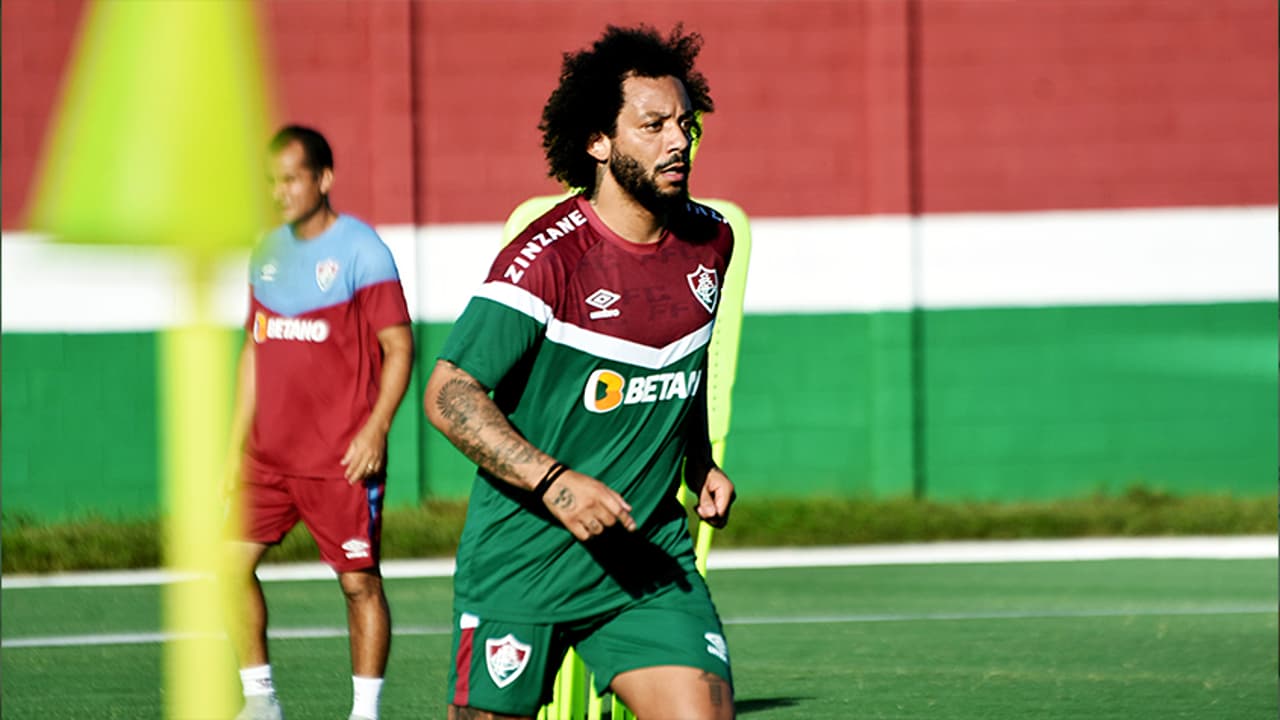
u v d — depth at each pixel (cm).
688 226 1384
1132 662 2788
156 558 3975
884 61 4662
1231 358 4788
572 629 1372
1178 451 4794
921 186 4734
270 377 2084
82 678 2705
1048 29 4731
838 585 3594
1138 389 4788
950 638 3009
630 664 1329
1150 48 4747
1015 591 3500
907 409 4706
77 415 4569
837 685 2622
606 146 1326
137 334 4575
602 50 1335
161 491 4534
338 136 4609
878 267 4700
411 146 4597
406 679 2686
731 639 3022
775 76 4688
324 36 4594
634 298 1323
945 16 4716
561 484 1227
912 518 4312
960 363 4759
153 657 2884
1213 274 4778
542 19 4650
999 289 4750
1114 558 3934
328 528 2075
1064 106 4741
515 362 1303
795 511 4403
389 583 3653
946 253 4744
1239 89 4756
